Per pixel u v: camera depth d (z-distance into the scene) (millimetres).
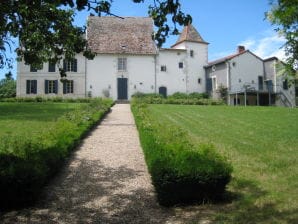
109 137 15344
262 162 10234
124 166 10688
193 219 6480
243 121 19891
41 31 8344
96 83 42594
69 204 7570
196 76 45844
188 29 46625
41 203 7637
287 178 8570
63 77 9250
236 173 9102
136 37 45094
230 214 6559
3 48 9125
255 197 7348
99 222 6590
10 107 27438
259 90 44938
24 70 41688
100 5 6797
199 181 7070
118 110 27781
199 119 21078
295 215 6312
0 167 7277
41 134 12359
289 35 11945
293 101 45938
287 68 13211
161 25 6773
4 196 7219
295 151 11547
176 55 44906
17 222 6645
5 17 7891
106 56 43031
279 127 17078
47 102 35469
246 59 45375
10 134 14094
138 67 43531
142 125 14680
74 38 8586
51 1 6734
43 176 7680
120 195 8086
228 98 44125
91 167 10562
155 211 7035
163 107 29469
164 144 9367
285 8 9172
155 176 7223
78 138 13086
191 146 9352
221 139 14156
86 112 20047
